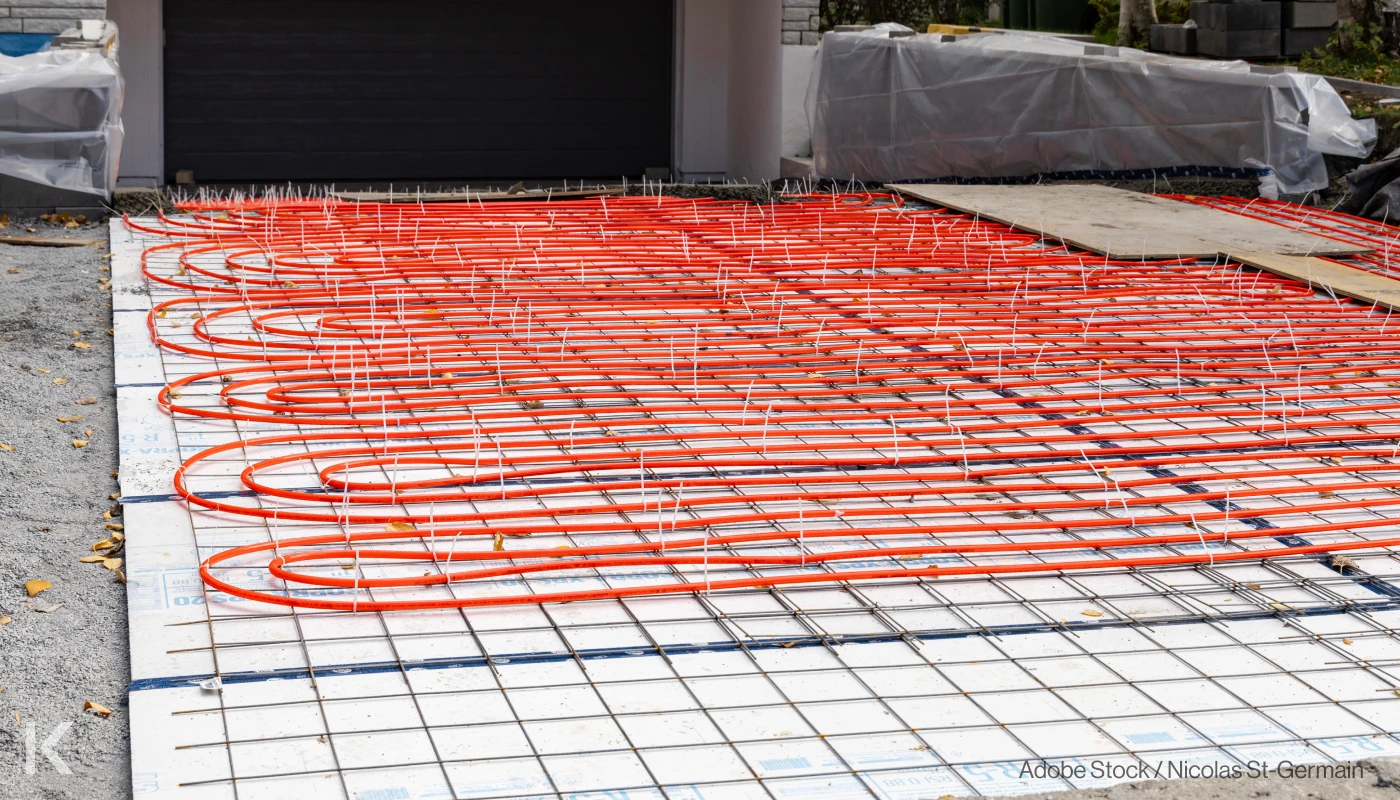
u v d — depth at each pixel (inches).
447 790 123.3
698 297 317.1
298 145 631.2
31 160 414.0
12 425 220.4
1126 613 162.6
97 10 489.4
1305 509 193.8
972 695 142.5
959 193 463.5
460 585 166.4
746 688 143.2
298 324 287.3
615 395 240.8
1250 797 123.8
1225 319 304.8
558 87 657.0
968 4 725.9
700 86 665.6
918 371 258.5
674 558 171.2
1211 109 454.0
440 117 645.9
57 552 174.2
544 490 194.2
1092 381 257.6
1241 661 151.2
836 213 439.2
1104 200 444.5
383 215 427.8
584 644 152.1
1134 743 133.6
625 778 125.9
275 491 189.3
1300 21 580.4
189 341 270.1
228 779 124.0
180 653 147.0
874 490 199.3
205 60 610.5
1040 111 494.9
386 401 232.7
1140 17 658.2
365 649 149.5
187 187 610.2
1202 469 212.4
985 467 210.7
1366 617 162.6
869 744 132.6
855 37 566.6
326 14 621.6
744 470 207.3
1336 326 300.7
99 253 366.6
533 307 304.0
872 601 164.7
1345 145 437.7
